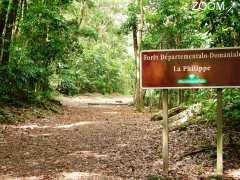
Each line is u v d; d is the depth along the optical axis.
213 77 6.52
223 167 6.98
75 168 7.53
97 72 48.56
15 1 18.64
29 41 21.17
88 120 16.92
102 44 50.88
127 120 17.20
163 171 6.96
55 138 11.21
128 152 9.05
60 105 22.92
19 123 14.01
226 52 6.46
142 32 25.25
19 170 7.36
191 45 19.27
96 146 9.98
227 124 8.95
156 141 10.29
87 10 42.47
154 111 23.88
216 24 7.46
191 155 7.91
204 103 11.45
